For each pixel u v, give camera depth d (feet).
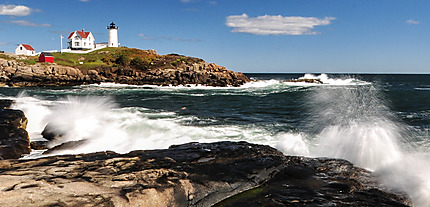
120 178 18.86
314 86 180.65
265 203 18.37
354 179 22.17
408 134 38.09
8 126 37.73
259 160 24.56
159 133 42.04
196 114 63.52
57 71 176.65
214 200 19.15
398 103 80.94
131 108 67.21
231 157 25.46
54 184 17.22
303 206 17.75
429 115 57.77
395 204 18.22
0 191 15.85
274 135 41.22
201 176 20.59
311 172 23.15
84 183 17.71
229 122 52.90
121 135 40.75
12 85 169.58
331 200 18.58
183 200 18.24
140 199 16.66
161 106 80.94
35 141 37.24
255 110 71.82
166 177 19.79
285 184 21.21
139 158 23.47
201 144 29.73
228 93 135.03
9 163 21.26
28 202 15.01
